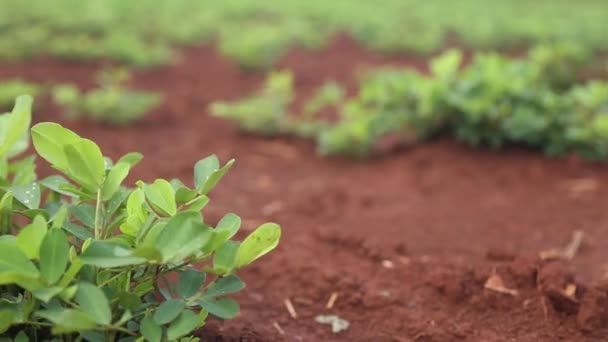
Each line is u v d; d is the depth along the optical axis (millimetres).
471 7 4809
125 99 2221
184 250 935
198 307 1060
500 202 1639
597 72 2676
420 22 4145
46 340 982
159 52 3006
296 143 2131
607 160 1863
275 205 1620
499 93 1954
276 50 3133
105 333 976
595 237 1448
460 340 1163
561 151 1901
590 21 4168
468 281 1254
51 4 3889
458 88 1980
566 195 1680
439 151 1969
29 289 921
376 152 2033
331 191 1694
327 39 3887
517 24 3834
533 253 1276
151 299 1027
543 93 1980
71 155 984
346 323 1203
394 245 1385
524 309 1205
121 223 1019
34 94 2234
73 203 1062
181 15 4070
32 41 3006
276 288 1269
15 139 1029
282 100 2215
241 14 4305
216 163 1027
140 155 1055
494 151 1959
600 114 1869
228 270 972
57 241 934
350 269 1318
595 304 1178
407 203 1637
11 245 928
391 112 2033
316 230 1435
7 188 1025
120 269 974
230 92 2770
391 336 1176
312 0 4816
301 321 1204
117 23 3646
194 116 2424
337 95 2139
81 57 3000
